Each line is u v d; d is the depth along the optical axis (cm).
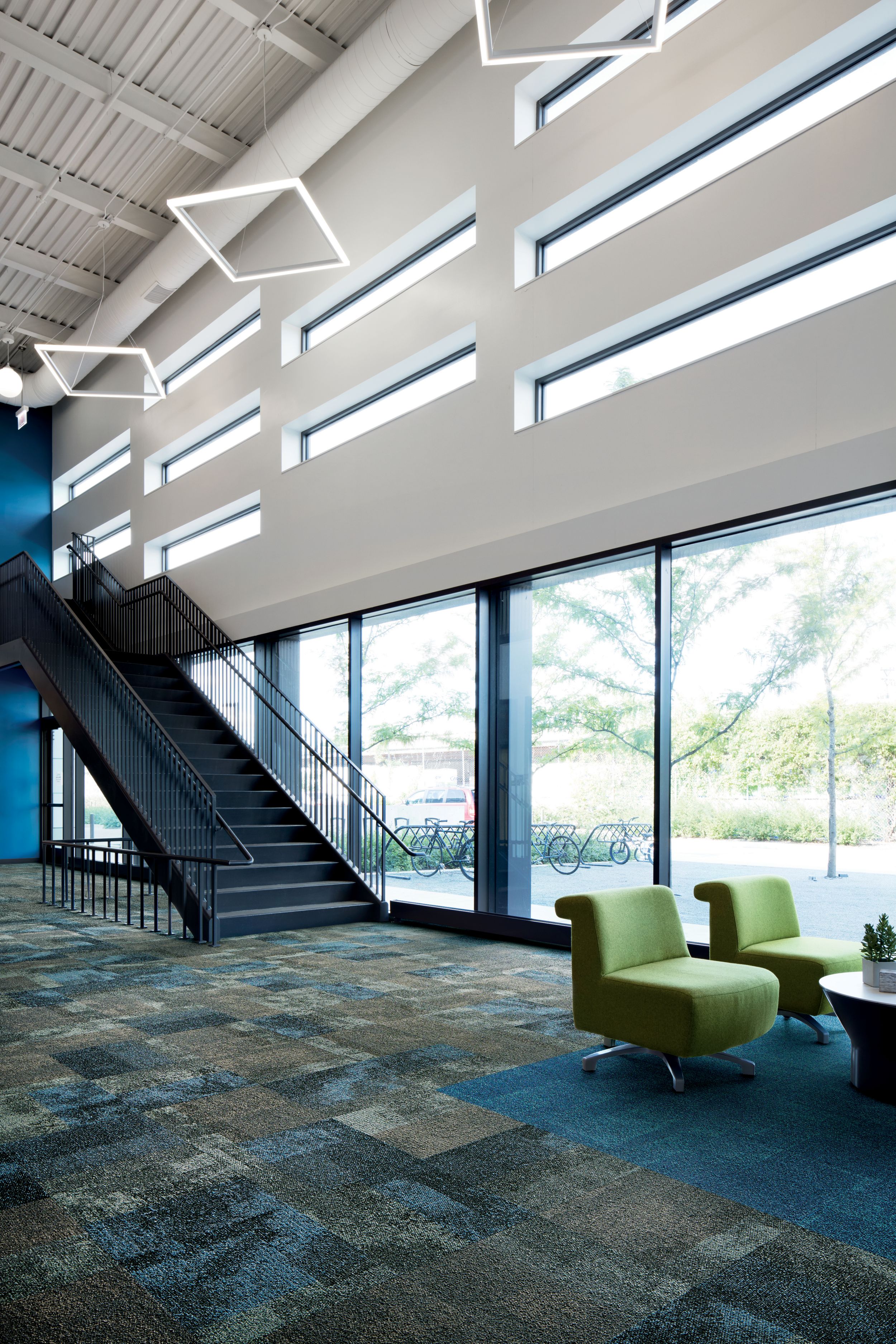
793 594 646
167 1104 404
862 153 602
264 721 1179
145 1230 291
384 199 1014
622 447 748
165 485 1454
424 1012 565
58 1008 578
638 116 745
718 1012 430
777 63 650
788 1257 277
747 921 557
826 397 614
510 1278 264
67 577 1766
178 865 868
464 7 819
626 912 489
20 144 1141
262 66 1018
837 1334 239
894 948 441
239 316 1306
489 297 878
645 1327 242
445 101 941
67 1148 356
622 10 753
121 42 984
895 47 623
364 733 1035
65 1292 257
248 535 1292
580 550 771
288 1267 270
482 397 882
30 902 1120
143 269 1324
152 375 1104
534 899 828
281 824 1076
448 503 916
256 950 780
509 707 862
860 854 602
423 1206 308
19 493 1820
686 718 708
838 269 638
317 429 1171
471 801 888
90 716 1105
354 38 984
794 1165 344
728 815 677
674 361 742
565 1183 326
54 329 1622
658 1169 338
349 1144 361
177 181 1227
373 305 1078
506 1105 405
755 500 645
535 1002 588
